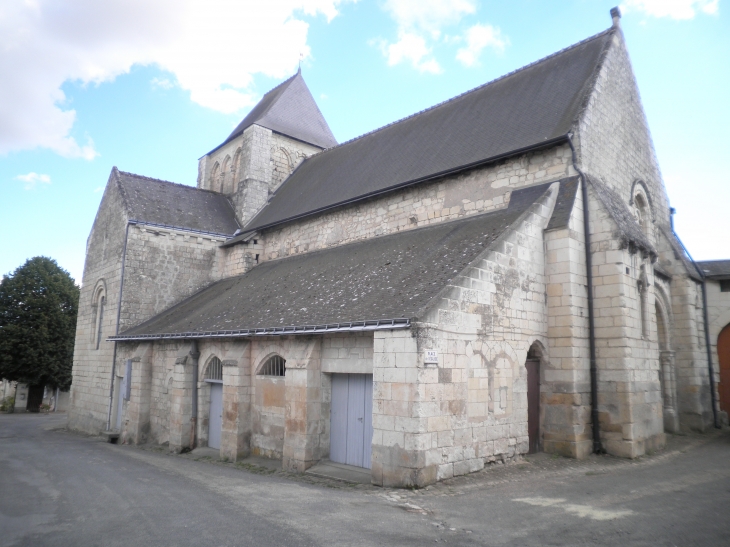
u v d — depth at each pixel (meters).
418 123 20.31
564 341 12.48
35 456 14.24
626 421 12.14
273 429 13.30
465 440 10.20
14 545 5.90
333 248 19.02
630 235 13.08
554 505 7.97
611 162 15.08
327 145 29.17
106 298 23.03
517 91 17.23
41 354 37.91
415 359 9.39
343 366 11.45
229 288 20.67
